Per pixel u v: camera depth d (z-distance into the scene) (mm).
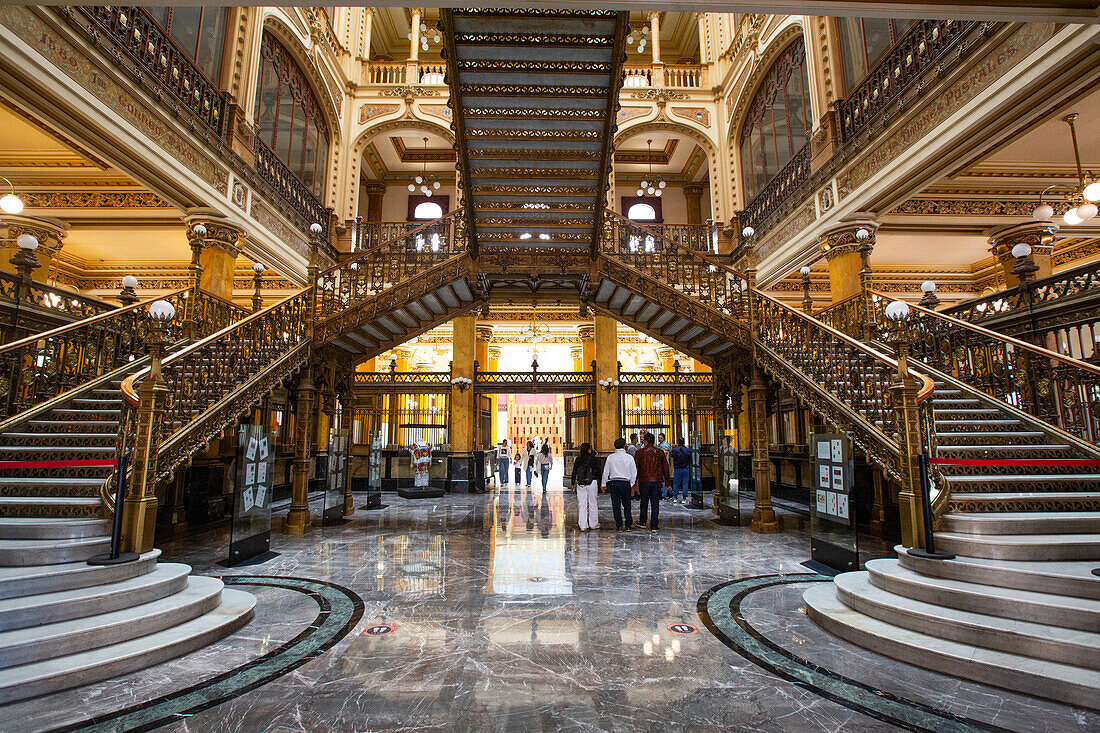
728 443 8859
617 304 10109
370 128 14898
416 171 18641
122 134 6914
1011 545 3785
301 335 7812
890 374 5441
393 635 3709
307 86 12984
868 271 8008
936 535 4215
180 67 8203
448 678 3033
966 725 2504
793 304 14742
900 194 8312
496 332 21219
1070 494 4637
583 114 6723
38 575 3432
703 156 17141
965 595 3439
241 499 5891
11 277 6188
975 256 13359
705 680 3006
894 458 4898
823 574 5398
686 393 14656
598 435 14359
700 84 15859
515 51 6031
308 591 4801
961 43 6875
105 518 4355
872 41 8906
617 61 6012
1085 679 2674
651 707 2695
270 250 10758
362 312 8117
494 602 4477
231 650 3445
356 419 15172
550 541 7238
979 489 4816
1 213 9984
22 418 5777
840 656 3344
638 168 18438
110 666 3002
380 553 6430
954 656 3035
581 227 8398
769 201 12625
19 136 8727
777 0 3990
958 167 7477
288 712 2641
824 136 10141
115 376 6875
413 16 15742
